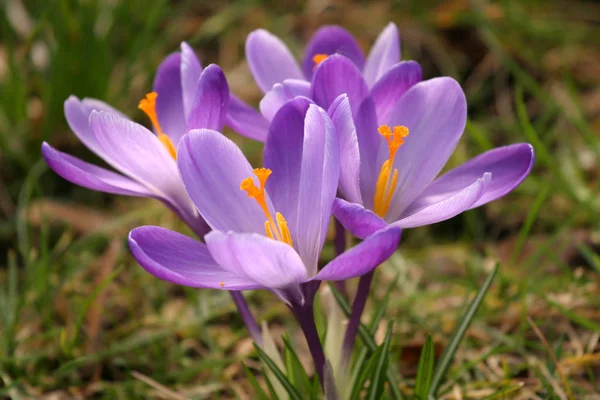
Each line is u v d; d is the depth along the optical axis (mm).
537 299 523
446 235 590
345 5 801
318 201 403
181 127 456
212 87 415
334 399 420
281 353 510
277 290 408
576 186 584
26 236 541
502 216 589
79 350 509
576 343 498
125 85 633
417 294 529
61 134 623
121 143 426
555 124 666
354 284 516
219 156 410
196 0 799
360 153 425
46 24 640
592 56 743
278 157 417
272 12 792
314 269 409
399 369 497
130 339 517
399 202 429
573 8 807
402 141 419
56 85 608
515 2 787
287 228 410
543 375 482
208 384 497
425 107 427
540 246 526
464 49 746
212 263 411
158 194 438
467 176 425
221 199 411
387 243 392
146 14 702
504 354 499
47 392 495
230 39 754
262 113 429
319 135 400
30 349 510
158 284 543
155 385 483
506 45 732
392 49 450
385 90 427
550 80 711
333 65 418
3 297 520
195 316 531
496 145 655
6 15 601
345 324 451
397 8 787
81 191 599
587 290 520
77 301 532
